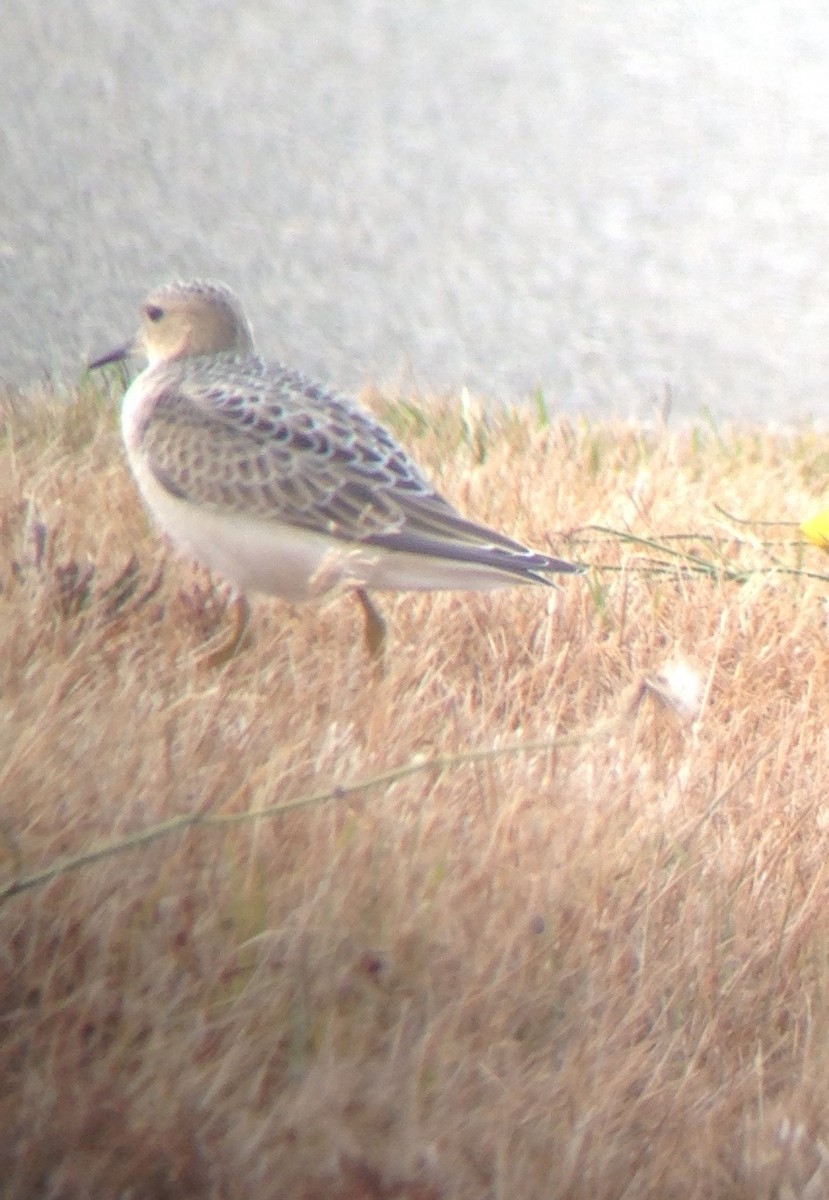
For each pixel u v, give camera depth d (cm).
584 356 1989
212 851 788
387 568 995
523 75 2680
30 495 1156
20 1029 687
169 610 1059
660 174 2420
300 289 2103
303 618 1089
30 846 762
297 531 998
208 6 2934
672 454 1469
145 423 1037
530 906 799
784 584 1212
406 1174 661
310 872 786
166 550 1141
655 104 2580
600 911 817
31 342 1888
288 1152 662
